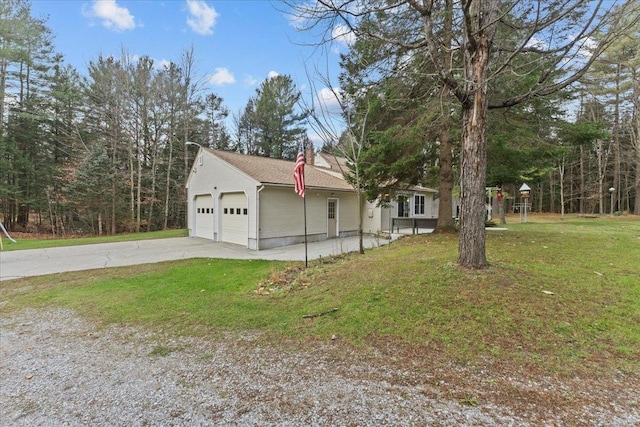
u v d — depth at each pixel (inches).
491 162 323.6
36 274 274.8
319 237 517.7
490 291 146.3
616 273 171.5
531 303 134.2
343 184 577.9
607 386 86.4
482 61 163.9
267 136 1053.8
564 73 191.2
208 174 540.1
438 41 177.2
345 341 122.0
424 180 427.8
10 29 649.6
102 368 110.3
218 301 184.1
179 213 929.5
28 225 810.8
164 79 772.0
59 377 104.7
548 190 1214.9
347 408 81.7
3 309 182.5
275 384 95.5
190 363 111.9
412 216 714.8
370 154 321.1
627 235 317.1
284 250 411.2
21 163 746.2
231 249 427.5
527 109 294.0
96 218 754.8
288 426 75.5
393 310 141.6
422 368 99.9
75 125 781.3
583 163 1061.1
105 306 182.1
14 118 741.3
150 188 829.8
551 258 206.8
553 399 81.4
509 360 100.8
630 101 753.6
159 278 249.6
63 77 776.3
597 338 110.2
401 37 275.0
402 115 335.3
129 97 741.9
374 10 172.9
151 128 812.6
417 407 80.7
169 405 86.5
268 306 171.0
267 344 124.7
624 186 1024.9
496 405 80.0
